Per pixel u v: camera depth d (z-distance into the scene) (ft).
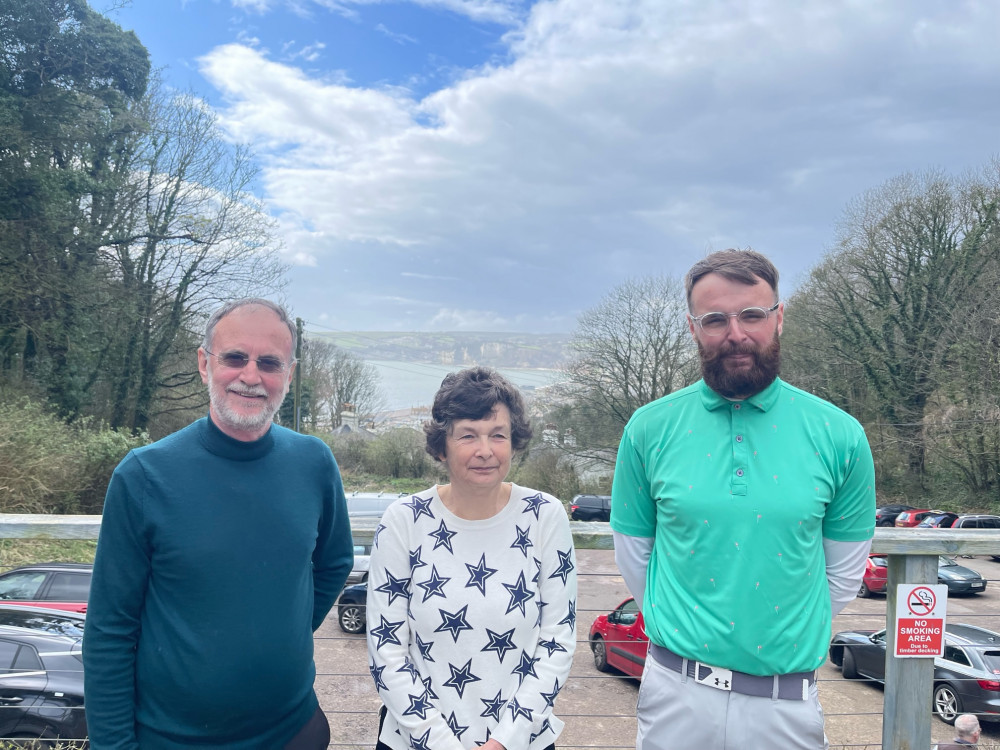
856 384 89.92
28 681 16.57
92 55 72.95
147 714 5.72
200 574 5.62
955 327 81.76
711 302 6.23
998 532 7.81
